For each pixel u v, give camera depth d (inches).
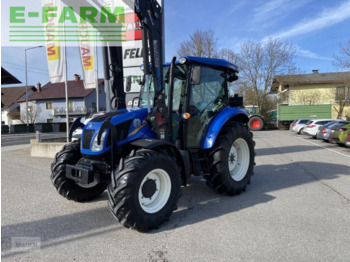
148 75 147.9
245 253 110.3
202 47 1139.9
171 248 114.4
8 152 432.5
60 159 159.9
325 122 631.2
